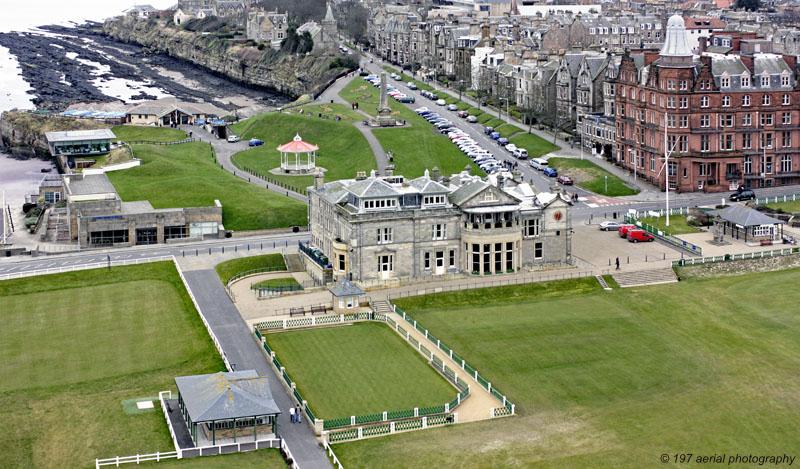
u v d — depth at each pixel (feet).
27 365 494.18
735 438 421.59
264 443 406.41
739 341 527.81
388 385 469.98
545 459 400.67
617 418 440.04
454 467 393.91
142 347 516.73
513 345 524.11
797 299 587.27
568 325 551.59
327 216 629.92
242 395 411.13
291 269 646.74
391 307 572.92
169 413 435.94
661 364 499.10
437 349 517.55
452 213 610.65
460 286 599.16
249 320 552.82
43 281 620.49
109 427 422.82
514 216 617.62
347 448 409.90
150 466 386.11
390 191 598.34
